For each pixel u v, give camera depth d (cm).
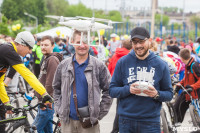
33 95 484
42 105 429
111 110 894
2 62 436
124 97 383
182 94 649
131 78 381
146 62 380
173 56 843
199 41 1480
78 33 396
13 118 437
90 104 392
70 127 400
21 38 436
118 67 391
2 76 457
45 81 510
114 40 1822
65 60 408
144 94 364
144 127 376
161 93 370
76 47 396
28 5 7112
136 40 370
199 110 639
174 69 619
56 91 414
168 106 596
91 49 1138
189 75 644
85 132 399
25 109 440
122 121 386
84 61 400
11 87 795
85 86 396
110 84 395
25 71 423
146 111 374
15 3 6806
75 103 394
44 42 518
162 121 551
